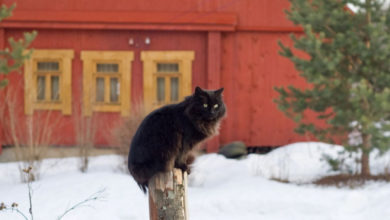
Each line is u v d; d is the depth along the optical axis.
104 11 11.94
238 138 12.06
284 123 12.06
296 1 8.99
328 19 8.77
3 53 9.27
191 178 9.09
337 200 7.16
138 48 12.04
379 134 8.12
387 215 6.43
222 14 11.85
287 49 9.27
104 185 7.88
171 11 11.98
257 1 12.00
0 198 7.15
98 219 6.37
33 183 8.31
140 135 4.18
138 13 11.83
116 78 12.11
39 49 11.91
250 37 12.05
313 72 8.58
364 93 7.95
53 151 11.53
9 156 11.32
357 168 8.97
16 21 11.59
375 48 8.11
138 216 6.65
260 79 12.07
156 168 4.04
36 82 11.90
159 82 12.13
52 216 6.22
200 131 4.46
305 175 9.40
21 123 11.70
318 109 9.10
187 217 3.99
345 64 8.88
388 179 8.30
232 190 7.96
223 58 12.06
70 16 11.70
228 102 12.07
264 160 10.46
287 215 6.84
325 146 11.38
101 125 11.88
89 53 11.97
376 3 8.54
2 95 11.59
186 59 11.98
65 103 11.89
